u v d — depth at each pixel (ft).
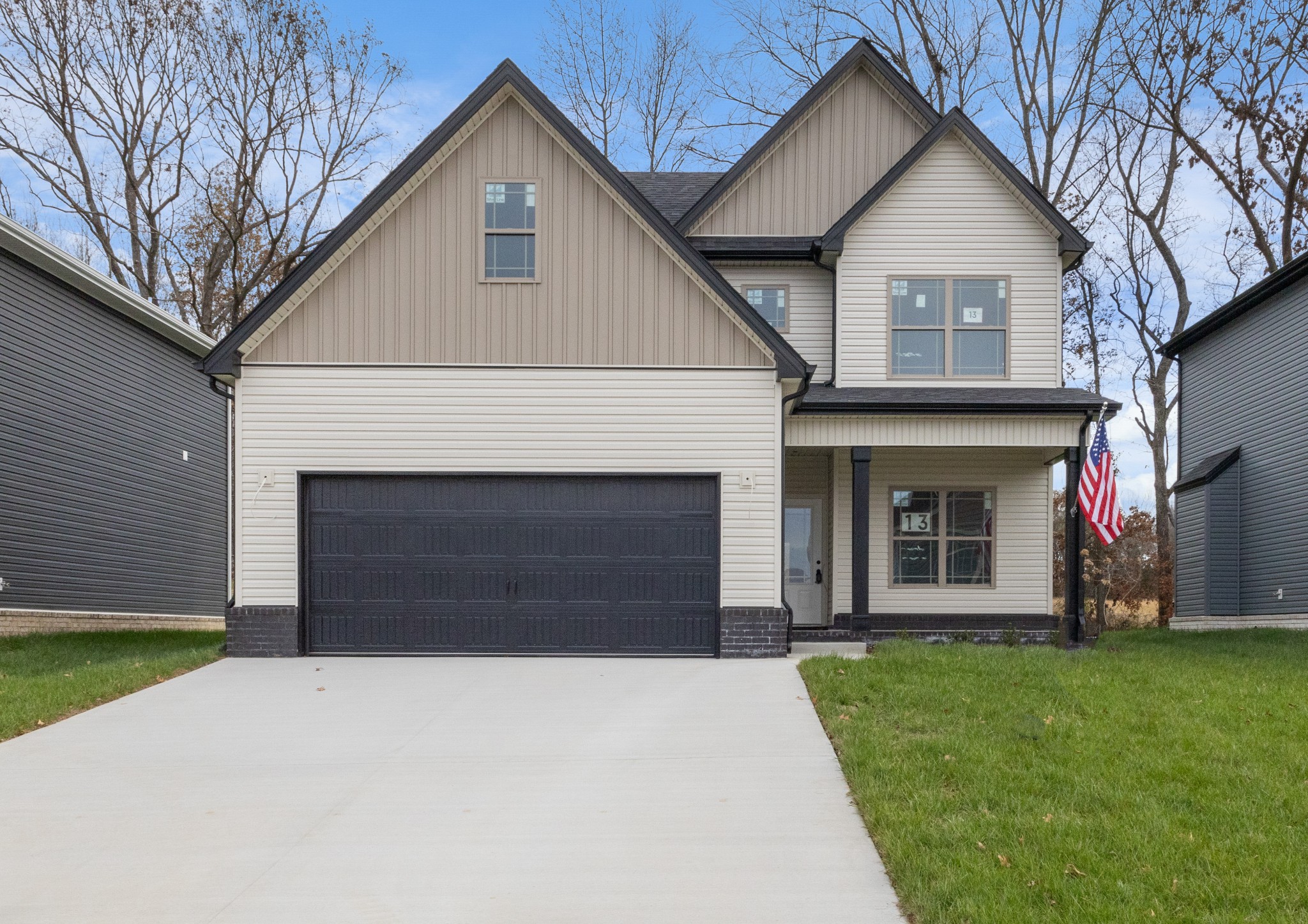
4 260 51.16
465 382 45.52
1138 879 18.49
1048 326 53.47
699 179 65.82
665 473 45.39
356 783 25.81
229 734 30.81
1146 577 102.27
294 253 94.84
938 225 54.08
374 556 45.27
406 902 18.43
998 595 55.47
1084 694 33.42
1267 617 64.80
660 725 31.42
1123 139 91.86
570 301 45.80
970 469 56.08
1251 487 67.51
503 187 46.21
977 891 17.92
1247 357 68.33
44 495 54.60
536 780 25.89
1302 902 17.65
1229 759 25.95
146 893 18.99
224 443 79.36
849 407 48.44
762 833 21.99
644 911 18.03
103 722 32.37
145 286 91.15
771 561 45.06
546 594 45.27
